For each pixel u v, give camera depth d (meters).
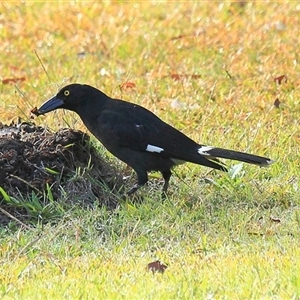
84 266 9.91
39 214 11.31
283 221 11.09
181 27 19.64
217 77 16.41
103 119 12.01
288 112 14.69
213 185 12.28
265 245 10.27
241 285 9.05
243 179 12.48
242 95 15.52
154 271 9.62
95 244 10.63
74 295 8.94
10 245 10.48
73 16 20.59
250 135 13.75
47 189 11.63
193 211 11.38
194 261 9.89
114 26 19.86
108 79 16.62
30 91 16.06
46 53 18.31
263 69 16.59
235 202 11.80
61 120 13.93
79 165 12.14
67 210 11.52
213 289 8.98
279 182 12.39
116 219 11.18
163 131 11.98
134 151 11.95
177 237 10.74
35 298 8.95
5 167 11.76
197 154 11.80
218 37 18.62
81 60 17.86
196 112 14.88
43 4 21.69
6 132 12.78
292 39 18.16
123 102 12.26
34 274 9.74
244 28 19.19
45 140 12.27
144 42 18.75
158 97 15.66
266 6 20.48
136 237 10.75
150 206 11.56
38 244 10.51
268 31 18.73
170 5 21.23
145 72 17.16
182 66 17.22
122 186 12.24
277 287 8.92
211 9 20.69
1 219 11.27
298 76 16.19
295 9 20.08
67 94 12.15
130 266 9.82
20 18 20.59
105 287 9.18
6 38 19.38
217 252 10.21
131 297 8.84
